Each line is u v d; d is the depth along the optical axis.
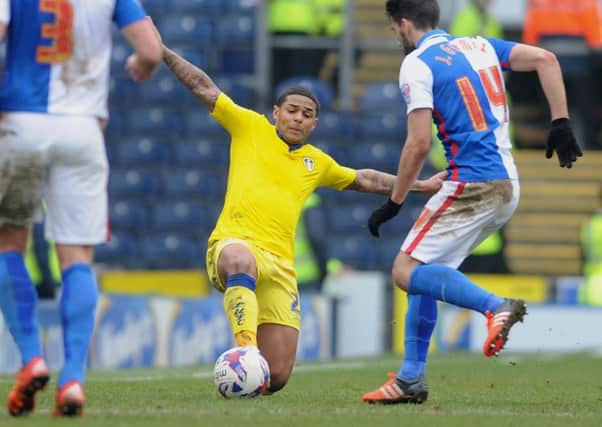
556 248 76.56
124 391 26.34
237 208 25.75
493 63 23.89
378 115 74.94
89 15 19.56
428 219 23.45
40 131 19.25
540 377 35.56
